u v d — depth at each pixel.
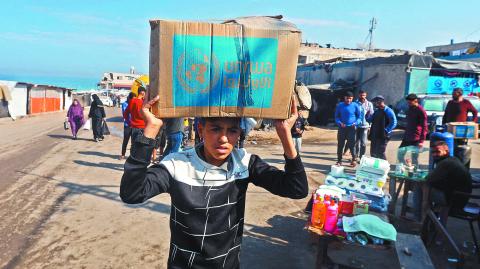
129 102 8.28
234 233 1.74
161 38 1.48
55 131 15.24
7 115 21.92
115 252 4.07
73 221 4.91
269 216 5.30
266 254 4.18
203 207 1.64
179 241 1.69
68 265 3.78
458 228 5.23
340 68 21.28
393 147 11.63
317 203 3.52
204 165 1.68
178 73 1.51
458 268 4.00
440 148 4.79
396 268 4.02
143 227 4.76
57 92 30.66
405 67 15.89
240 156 1.80
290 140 1.69
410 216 5.40
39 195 6.01
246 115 1.60
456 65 16.19
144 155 1.53
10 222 4.84
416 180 5.02
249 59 1.55
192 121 11.16
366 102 9.13
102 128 12.43
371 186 4.49
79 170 7.77
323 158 9.76
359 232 3.30
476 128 6.54
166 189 1.66
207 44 1.51
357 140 9.09
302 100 6.34
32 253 4.01
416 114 7.27
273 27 1.59
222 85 1.55
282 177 1.77
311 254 4.21
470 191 4.49
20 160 8.80
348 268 3.76
